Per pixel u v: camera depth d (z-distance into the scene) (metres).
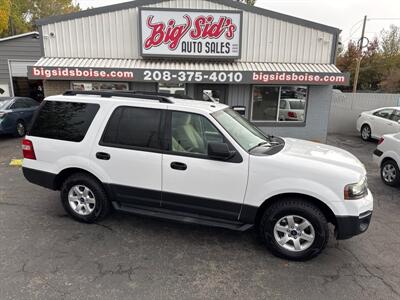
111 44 10.42
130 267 3.34
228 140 3.60
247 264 3.47
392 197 5.83
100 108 4.07
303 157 3.56
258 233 3.96
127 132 3.94
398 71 27.77
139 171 3.87
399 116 10.95
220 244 3.88
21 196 5.30
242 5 10.34
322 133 11.43
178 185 3.76
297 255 3.52
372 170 7.81
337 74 10.07
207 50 10.41
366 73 30.94
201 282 3.13
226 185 3.60
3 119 10.38
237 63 10.65
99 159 4.02
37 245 3.72
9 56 16.73
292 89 11.07
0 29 19.61
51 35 10.20
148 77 9.69
